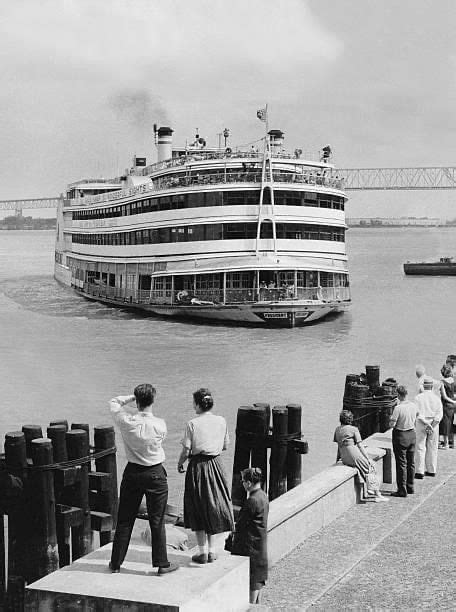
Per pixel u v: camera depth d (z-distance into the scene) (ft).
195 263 204.54
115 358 150.61
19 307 261.44
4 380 126.82
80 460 46.96
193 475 31.89
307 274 206.18
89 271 280.51
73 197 318.04
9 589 46.29
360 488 48.65
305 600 33.91
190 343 173.37
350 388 62.59
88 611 28.68
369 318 224.53
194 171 207.82
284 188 198.39
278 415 56.65
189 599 28.32
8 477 45.47
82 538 47.88
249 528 33.27
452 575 36.35
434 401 54.24
